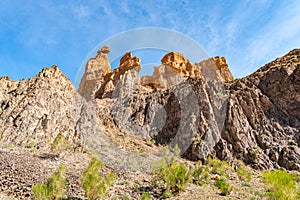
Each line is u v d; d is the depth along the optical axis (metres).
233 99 22.67
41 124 16.69
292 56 28.45
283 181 7.96
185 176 9.89
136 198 7.95
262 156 17.91
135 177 10.18
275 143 19.59
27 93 19.08
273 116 22.31
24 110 16.98
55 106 18.95
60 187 6.88
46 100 18.95
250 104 22.67
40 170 9.38
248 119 22.00
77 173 9.87
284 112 22.83
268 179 9.08
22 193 6.89
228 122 20.61
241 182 12.14
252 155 17.94
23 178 8.08
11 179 7.77
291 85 23.56
